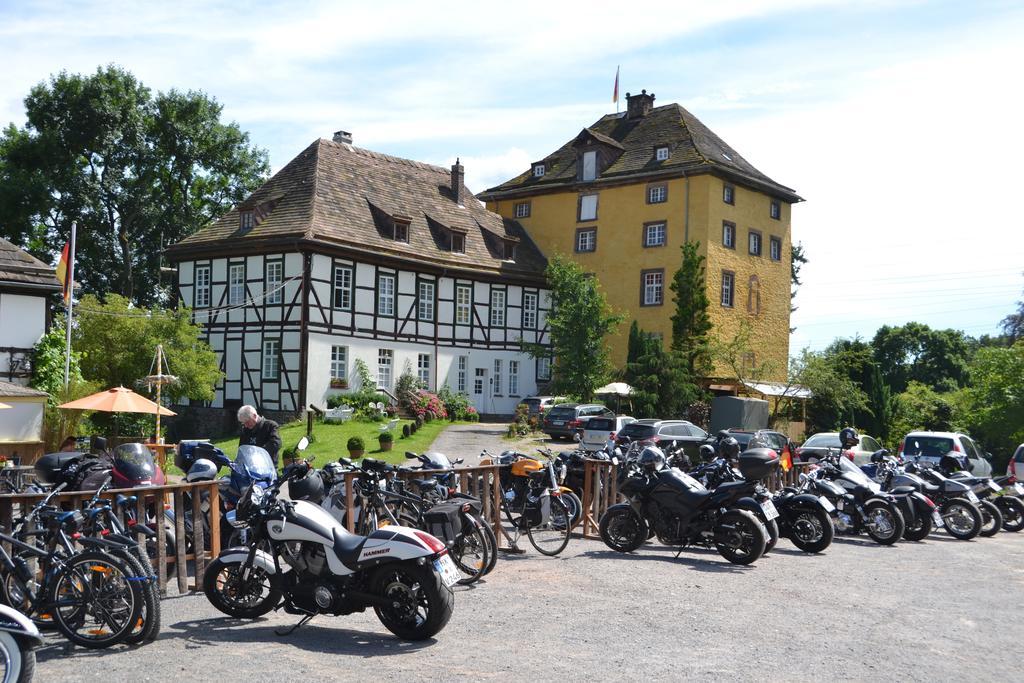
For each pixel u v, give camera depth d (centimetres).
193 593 913
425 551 731
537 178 5231
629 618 841
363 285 4072
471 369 4519
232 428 3953
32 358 2736
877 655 739
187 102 5478
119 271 5278
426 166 4912
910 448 2347
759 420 3897
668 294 4606
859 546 1434
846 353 4578
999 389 4003
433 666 663
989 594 1041
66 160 5091
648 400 3875
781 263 5059
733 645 752
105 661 659
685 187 4569
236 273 4075
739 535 1170
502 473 1292
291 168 4344
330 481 1016
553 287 4297
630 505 1243
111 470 962
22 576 713
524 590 960
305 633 756
